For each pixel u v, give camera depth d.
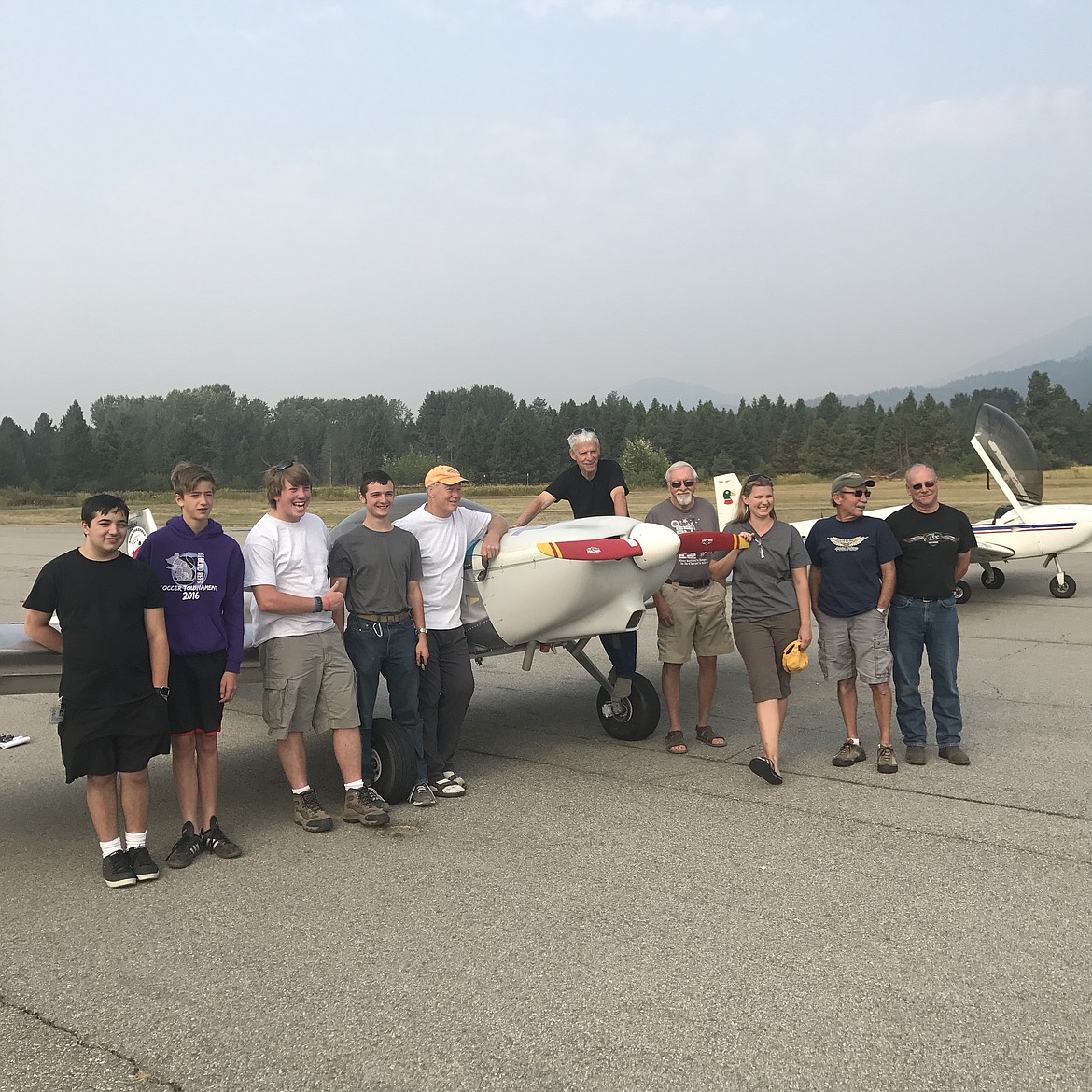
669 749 4.98
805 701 6.11
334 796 4.47
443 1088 2.11
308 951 2.79
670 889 3.18
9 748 5.44
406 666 4.26
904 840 3.60
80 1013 2.47
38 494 81.19
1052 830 3.66
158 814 4.25
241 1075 2.17
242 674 4.37
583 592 4.54
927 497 4.47
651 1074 2.13
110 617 3.29
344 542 4.16
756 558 4.38
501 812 4.08
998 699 5.95
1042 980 2.51
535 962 2.68
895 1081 2.08
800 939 2.79
